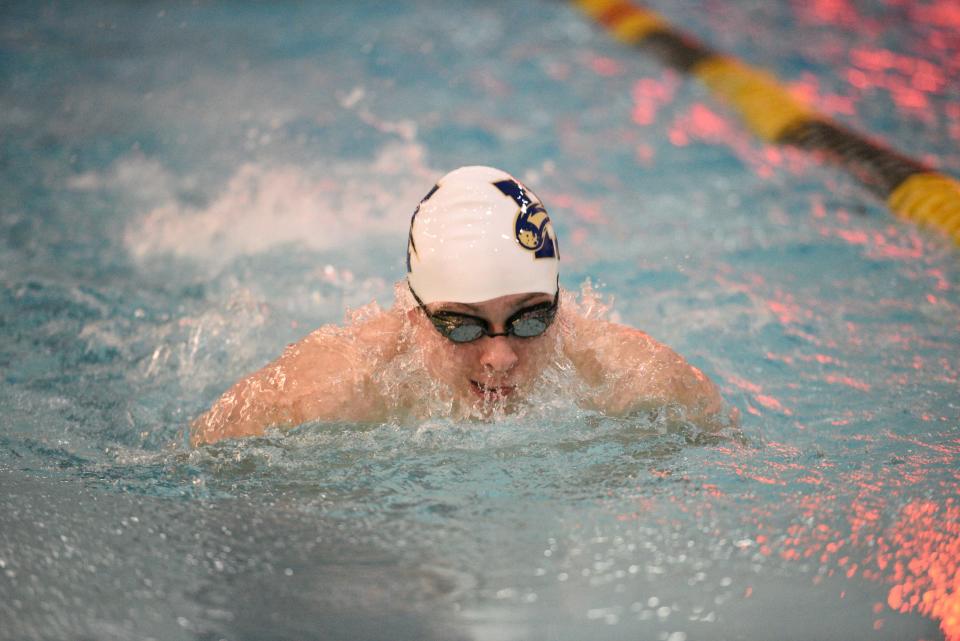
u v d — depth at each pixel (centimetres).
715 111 2244
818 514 732
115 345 1162
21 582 659
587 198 1717
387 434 870
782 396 1012
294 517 746
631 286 1344
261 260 1449
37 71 2489
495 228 829
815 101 2248
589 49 2727
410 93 2311
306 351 923
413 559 683
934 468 811
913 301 1268
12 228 1565
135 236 1541
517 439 856
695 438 870
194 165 1858
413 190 1734
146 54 2645
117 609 630
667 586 645
